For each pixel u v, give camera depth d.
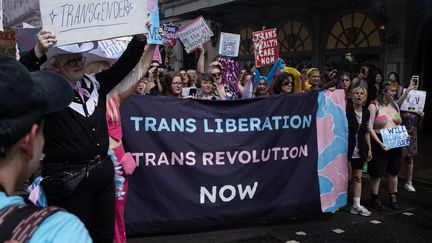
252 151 4.66
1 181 1.00
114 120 3.22
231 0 13.79
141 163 4.24
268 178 4.75
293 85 6.21
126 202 4.20
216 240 4.47
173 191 4.35
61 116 2.42
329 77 7.75
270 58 7.12
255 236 4.63
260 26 15.80
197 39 7.71
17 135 0.99
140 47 2.75
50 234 0.89
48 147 2.43
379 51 11.74
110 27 2.46
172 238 4.48
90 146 2.51
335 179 5.20
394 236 4.79
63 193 2.45
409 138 5.97
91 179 2.51
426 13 10.95
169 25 9.86
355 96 5.37
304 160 4.97
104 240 2.69
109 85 2.79
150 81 6.75
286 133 4.83
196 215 4.45
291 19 14.58
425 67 11.55
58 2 2.32
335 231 4.88
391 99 5.75
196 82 7.27
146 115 4.25
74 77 2.55
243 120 4.62
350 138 5.39
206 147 4.47
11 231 0.89
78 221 0.97
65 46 2.47
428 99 11.74
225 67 7.48
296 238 4.62
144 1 2.50
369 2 11.88
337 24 13.00
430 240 4.69
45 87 1.16
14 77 0.99
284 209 4.86
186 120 4.41
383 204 6.02
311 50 13.94
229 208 4.58
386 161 5.69
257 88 6.76
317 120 5.04
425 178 7.43
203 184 4.46
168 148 4.32
